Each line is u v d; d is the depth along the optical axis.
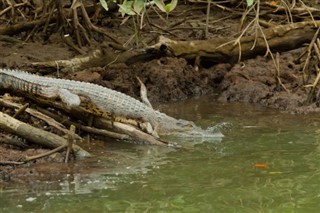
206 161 10.87
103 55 15.90
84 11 17.28
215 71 16.55
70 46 16.84
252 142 11.98
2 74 12.38
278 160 10.90
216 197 9.26
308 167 10.55
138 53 16.16
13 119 11.08
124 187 9.62
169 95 15.55
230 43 16.72
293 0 18.78
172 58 16.30
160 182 9.84
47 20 17.66
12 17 17.80
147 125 12.32
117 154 11.19
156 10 19.34
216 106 14.90
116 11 19.31
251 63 16.69
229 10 20.23
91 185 9.69
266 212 8.70
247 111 14.41
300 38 17.25
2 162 10.25
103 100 12.19
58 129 11.73
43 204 8.94
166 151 11.46
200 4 21.02
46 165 10.42
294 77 15.80
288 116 13.95
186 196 9.28
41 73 15.23
